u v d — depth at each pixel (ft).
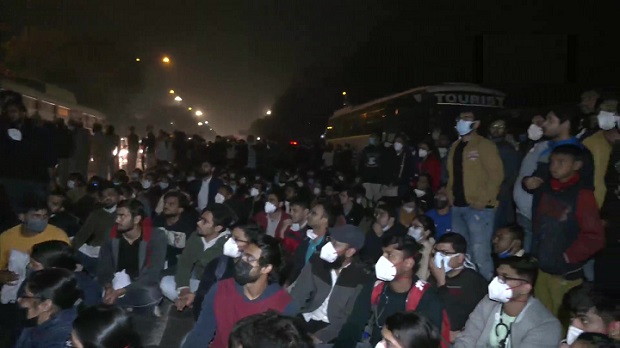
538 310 14.80
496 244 19.43
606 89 21.33
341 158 69.00
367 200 43.75
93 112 84.89
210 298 15.23
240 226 17.01
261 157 76.89
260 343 8.98
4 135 28.66
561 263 18.15
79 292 14.02
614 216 19.26
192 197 40.01
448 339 15.66
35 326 14.01
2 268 22.15
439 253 17.31
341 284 17.72
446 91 57.11
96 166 68.33
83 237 26.48
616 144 19.88
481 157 25.13
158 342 21.71
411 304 15.67
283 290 14.99
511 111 49.75
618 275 18.65
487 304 15.64
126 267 23.85
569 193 18.16
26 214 22.08
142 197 33.14
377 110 74.84
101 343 10.84
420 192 34.71
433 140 46.21
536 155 23.49
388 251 15.61
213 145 77.92
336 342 16.60
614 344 12.62
